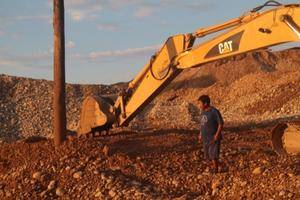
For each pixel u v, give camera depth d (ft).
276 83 148.97
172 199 31.81
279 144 40.50
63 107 43.29
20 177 38.04
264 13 36.40
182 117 138.21
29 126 139.33
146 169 37.24
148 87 46.52
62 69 43.21
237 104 151.53
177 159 39.17
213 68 251.80
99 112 50.70
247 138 52.34
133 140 46.29
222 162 37.40
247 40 37.58
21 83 175.32
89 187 35.17
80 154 40.16
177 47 43.34
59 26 42.83
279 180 31.01
